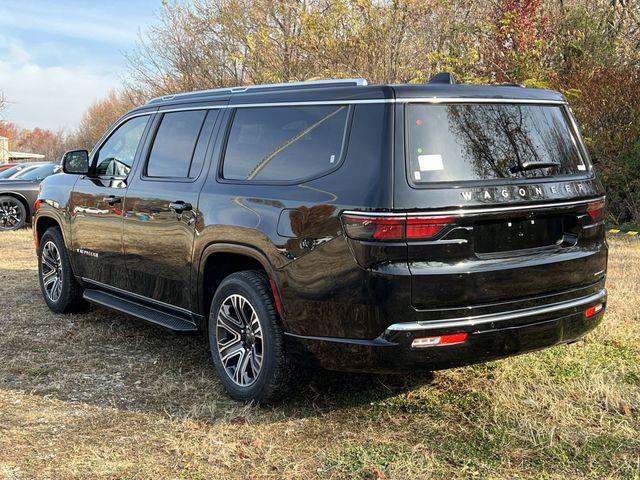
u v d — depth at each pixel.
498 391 3.98
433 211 3.21
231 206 4.01
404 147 3.30
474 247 3.33
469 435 3.48
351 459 3.24
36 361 4.80
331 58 13.12
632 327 5.20
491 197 3.35
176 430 3.62
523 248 3.51
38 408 3.93
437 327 3.24
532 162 3.60
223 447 3.39
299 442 3.45
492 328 3.36
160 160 4.86
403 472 3.09
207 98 4.64
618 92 11.94
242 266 4.26
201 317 4.41
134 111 5.40
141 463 3.24
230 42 16.44
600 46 14.09
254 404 3.90
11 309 6.35
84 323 5.85
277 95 4.07
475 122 3.52
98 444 3.44
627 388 3.99
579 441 3.37
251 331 3.94
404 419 3.71
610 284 6.60
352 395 4.05
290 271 3.60
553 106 3.91
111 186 5.27
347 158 3.46
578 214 3.74
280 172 3.83
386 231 3.20
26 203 13.50
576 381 4.11
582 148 3.97
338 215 3.36
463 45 13.76
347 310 3.35
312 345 3.54
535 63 13.00
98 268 5.49
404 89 3.42
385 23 12.77
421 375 4.33
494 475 3.05
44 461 3.25
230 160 4.22
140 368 4.66
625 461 3.13
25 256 9.68
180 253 4.45
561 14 15.12
